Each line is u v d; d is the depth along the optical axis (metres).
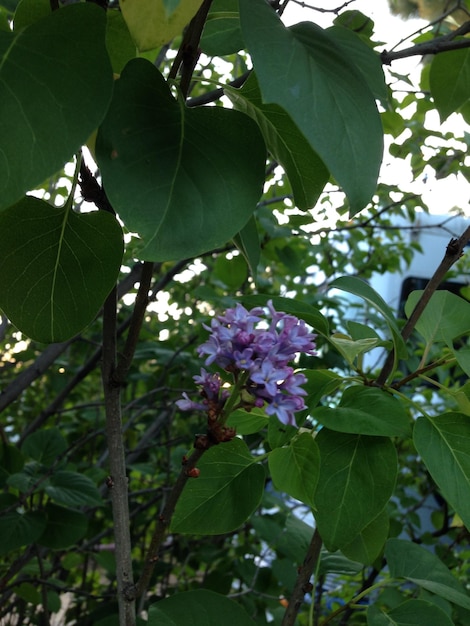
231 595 0.73
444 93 0.56
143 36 0.31
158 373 1.05
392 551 0.46
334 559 0.52
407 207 0.98
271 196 0.97
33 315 0.34
